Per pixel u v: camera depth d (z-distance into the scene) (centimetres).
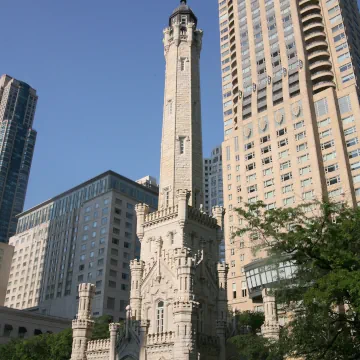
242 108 12581
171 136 6134
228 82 13900
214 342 4994
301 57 11725
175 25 7019
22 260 17038
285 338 3600
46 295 14950
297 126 11038
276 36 12569
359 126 10244
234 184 11906
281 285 3544
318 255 3184
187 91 6462
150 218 5750
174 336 4544
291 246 3262
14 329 10025
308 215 9712
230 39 14062
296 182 10556
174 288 4981
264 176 11269
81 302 5606
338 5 11975
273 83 12081
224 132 13262
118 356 4966
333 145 10388
